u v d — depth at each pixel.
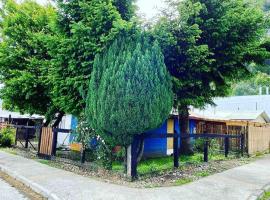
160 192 7.08
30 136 17.23
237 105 33.50
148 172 9.06
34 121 23.88
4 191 7.18
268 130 20.44
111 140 8.44
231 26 10.77
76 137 10.89
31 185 7.63
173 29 9.95
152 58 8.50
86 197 6.48
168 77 9.09
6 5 15.58
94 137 10.05
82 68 9.64
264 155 16.94
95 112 8.43
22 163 10.86
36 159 12.00
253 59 12.61
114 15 8.85
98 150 9.80
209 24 10.67
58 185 7.48
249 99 32.81
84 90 9.55
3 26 15.34
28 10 15.24
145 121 8.09
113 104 7.95
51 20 11.07
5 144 16.36
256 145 17.56
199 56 10.11
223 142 18.48
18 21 14.60
